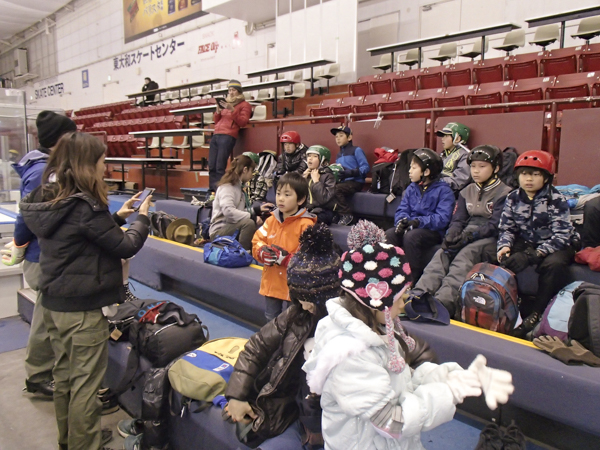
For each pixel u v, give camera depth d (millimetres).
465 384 1115
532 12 8031
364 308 1167
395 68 10008
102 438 2244
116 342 2572
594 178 3686
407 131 4898
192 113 8500
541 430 2004
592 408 1741
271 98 9555
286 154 5367
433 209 3428
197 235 5242
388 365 1136
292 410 1647
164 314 2463
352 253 1150
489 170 3062
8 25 21891
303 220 2637
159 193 8930
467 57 8727
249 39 12617
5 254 2582
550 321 2178
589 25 6789
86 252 1845
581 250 2719
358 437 1159
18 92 5301
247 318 3584
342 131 4988
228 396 1640
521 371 1923
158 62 15797
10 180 5410
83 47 19562
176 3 14586
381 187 4707
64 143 1808
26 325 3730
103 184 1856
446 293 2760
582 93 4551
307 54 10086
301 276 1486
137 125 10906
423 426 1064
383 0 10023
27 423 2439
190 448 1968
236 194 4070
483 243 2973
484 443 1802
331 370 1111
